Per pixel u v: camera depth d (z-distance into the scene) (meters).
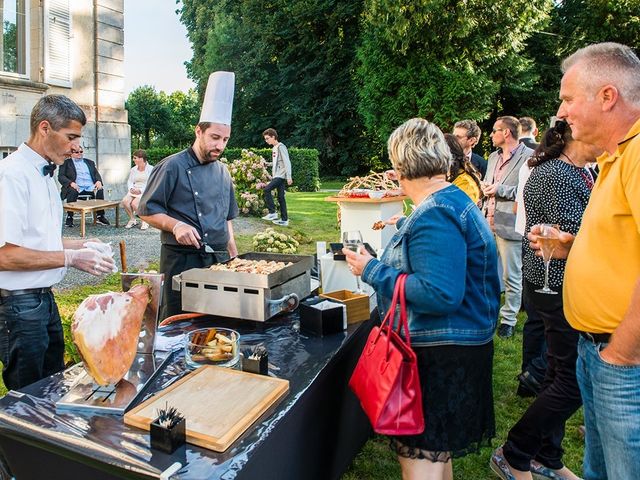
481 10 16.97
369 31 19.06
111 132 10.83
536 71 19.83
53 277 2.25
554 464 2.39
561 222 2.32
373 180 3.79
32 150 2.13
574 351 2.17
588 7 19.06
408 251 1.72
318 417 1.80
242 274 2.12
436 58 17.73
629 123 1.51
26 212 2.06
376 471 2.54
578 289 1.61
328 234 8.59
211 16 30.28
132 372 1.69
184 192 2.82
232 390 1.54
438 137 1.77
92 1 10.23
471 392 1.74
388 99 18.70
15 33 9.09
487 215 4.42
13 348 2.16
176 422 1.27
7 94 8.81
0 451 1.48
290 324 2.25
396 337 1.73
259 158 11.03
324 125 24.09
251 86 25.75
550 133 2.41
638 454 1.50
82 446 1.29
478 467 2.62
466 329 1.72
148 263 6.33
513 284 4.25
